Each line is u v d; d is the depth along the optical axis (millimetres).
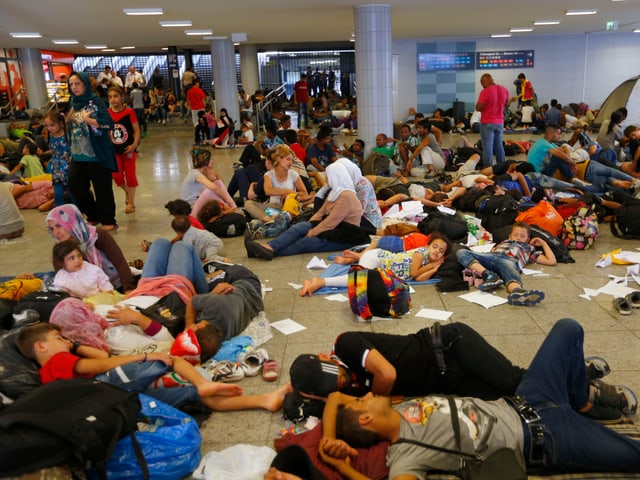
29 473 2211
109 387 2617
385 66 11531
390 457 2459
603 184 8320
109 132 7516
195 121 19844
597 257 5617
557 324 2836
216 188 7191
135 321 3652
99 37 17016
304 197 7625
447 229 6074
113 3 10430
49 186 9461
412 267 5000
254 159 10219
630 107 19516
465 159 11602
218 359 3699
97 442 2330
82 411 2402
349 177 6180
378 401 2600
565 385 2674
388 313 4270
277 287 5109
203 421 3104
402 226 6039
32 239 7328
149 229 7520
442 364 3004
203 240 5293
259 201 7957
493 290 4785
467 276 4930
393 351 3057
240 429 3020
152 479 2520
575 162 8664
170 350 3512
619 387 2947
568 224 5879
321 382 2988
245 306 4133
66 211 4594
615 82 22844
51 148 7801
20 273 5895
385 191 8000
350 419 2561
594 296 4590
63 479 2293
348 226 6047
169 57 27672
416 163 11125
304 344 3945
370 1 11008
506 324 4125
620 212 6293
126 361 3141
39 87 22797
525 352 3691
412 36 20969
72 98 7160
